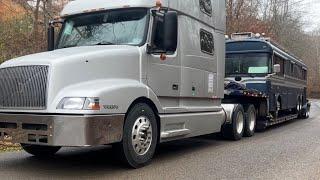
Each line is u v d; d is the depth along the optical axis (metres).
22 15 19.12
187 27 9.35
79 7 9.01
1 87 7.16
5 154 9.23
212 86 10.60
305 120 21.50
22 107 6.97
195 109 9.73
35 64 7.01
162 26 8.21
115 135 7.10
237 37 16.12
